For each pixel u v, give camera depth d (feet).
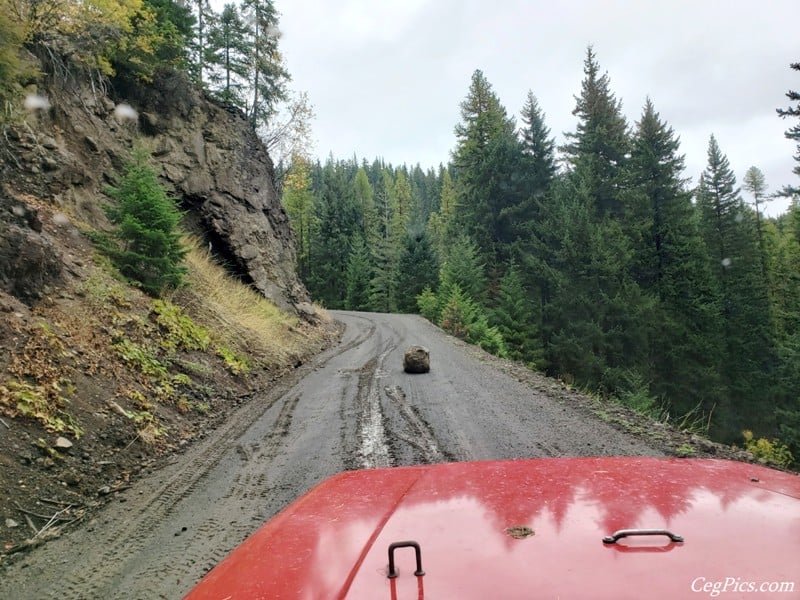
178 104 71.00
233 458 22.57
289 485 19.06
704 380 119.03
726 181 186.91
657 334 117.60
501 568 3.96
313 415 30.12
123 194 42.29
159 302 39.99
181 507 17.15
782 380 128.06
